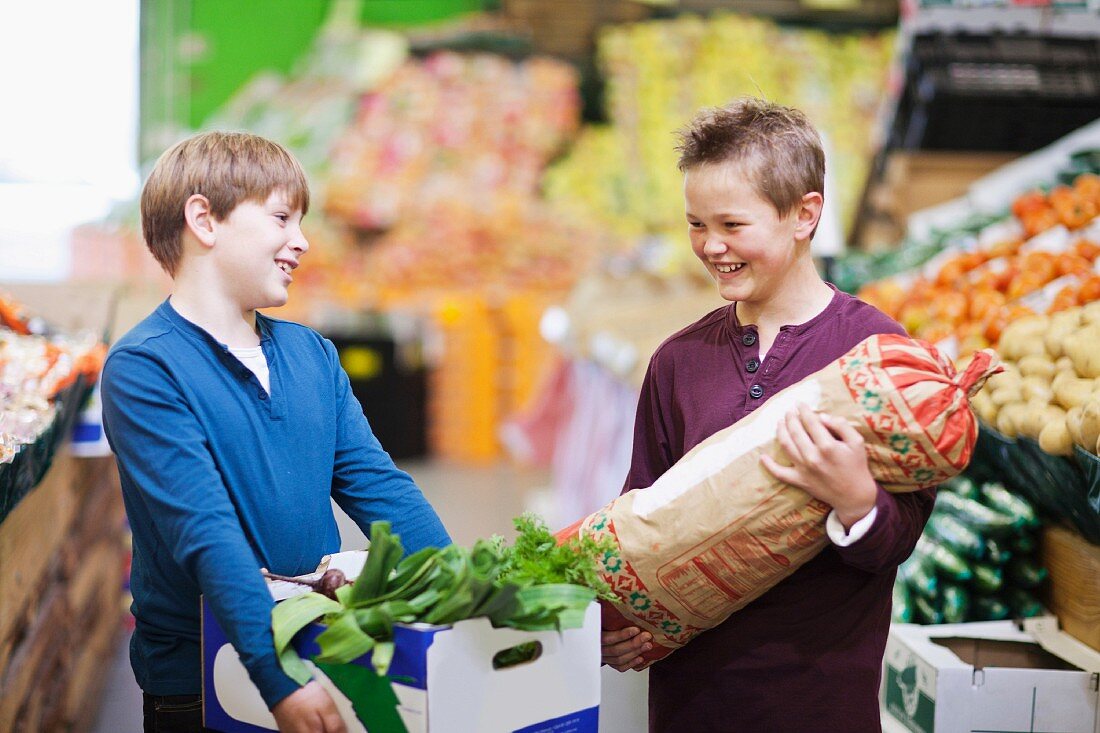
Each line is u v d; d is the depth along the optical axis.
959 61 4.80
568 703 1.42
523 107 7.84
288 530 1.59
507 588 1.28
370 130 7.72
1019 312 2.63
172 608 1.57
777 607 1.57
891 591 1.62
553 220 7.80
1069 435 2.01
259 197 1.57
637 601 1.54
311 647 1.37
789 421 1.43
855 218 5.90
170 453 1.48
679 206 7.88
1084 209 3.22
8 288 4.03
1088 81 4.77
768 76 7.91
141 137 6.65
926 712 2.12
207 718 1.48
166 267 1.62
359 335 7.52
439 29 7.84
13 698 2.19
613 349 4.72
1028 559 2.38
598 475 5.05
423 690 1.26
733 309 1.69
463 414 7.66
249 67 7.65
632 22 7.93
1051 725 2.05
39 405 2.40
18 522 2.30
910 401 1.40
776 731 1.57
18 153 6.04
